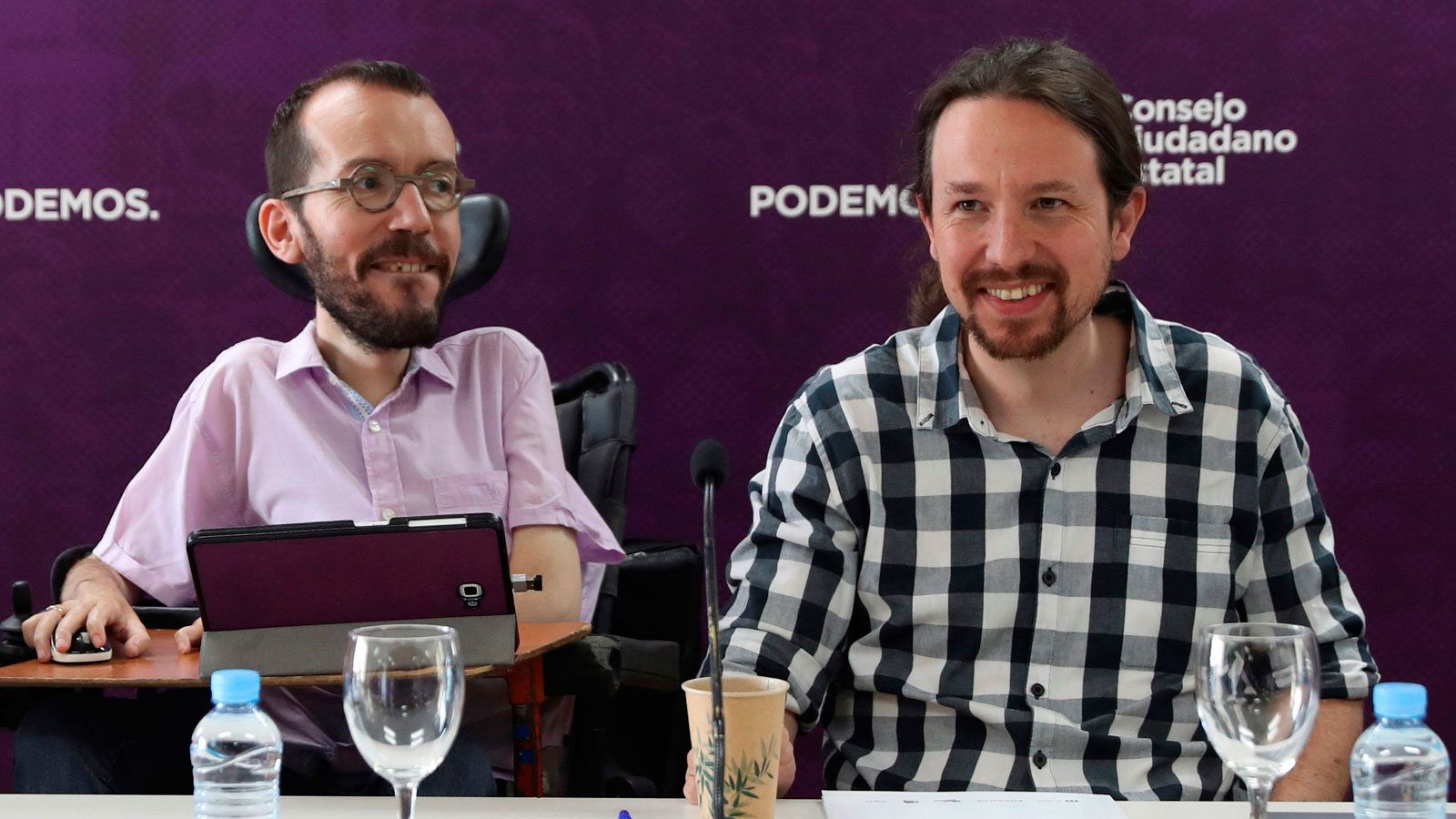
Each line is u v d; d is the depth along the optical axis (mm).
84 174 3168
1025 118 1608
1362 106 3096
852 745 1696
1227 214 3121
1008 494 1701
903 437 1724
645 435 3215
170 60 3152
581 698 2207
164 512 2240
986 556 1694
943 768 1650
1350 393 3137
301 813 1282
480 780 1783
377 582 1513
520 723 1704
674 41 3156
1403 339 3125
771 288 3188
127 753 1822
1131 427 1709
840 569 1713
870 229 3170
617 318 3201
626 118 3168
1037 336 1627
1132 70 3109
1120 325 1745
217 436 2248
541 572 2225
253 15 3150
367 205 2152
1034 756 1640
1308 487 1755
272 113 3160
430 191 2203
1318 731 1643
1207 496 1706
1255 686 1074
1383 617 3166
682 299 3195
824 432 1734
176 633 1856
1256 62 3096
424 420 2268
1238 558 1722
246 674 1186
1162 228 3127
